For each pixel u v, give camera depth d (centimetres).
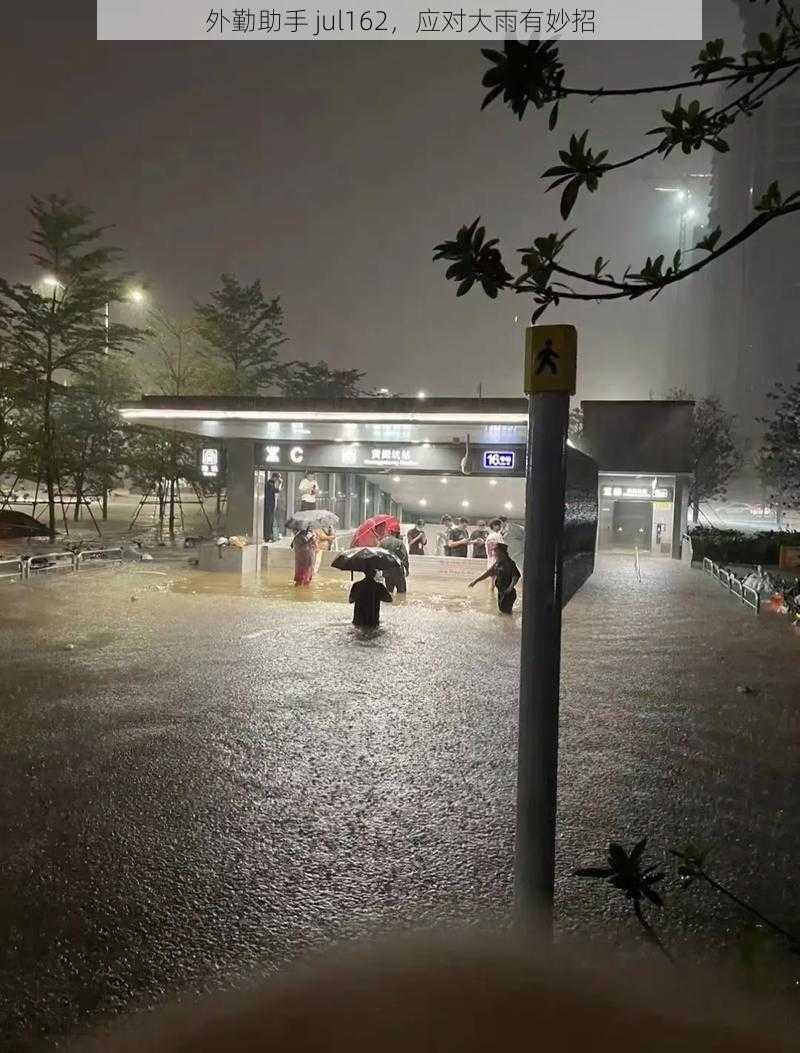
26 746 671
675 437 2633
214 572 1855
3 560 1845
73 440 2812
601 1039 226
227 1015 272
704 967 358
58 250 2519
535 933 266
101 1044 306
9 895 430
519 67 196
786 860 492
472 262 209
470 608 1457
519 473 1881
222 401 1745
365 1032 231
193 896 432
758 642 1188
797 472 2752
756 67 199
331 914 412
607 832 531
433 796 584
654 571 2208
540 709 264
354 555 1234
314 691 867
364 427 1923
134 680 891
